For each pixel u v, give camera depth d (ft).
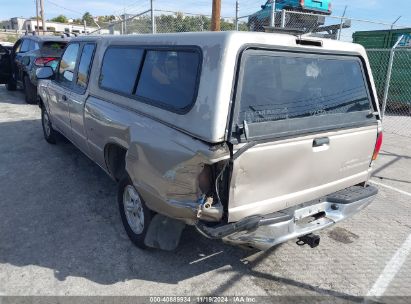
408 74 37.65
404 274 10.78
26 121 28.12
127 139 10.61
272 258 11.34
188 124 8.56
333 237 12.73
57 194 15.26
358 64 10.98
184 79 9.04
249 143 8.13
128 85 11.53
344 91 10.43
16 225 12.73
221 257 11.27
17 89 45.50
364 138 10.78
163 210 9.48
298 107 9.24
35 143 22.38
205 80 8.34
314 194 9.97
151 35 11.00
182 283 10.05
